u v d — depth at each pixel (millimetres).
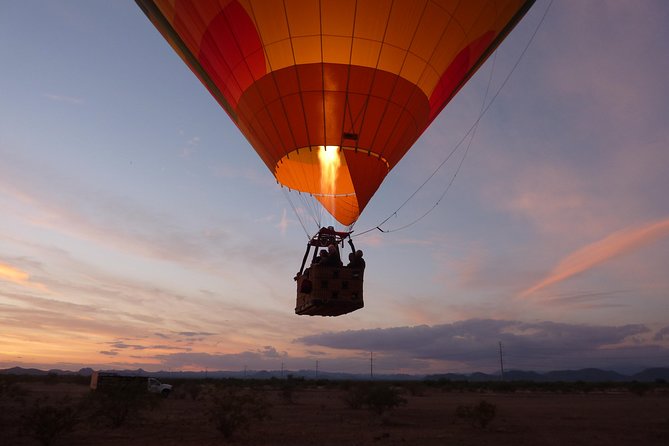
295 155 13812
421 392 65500
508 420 27938
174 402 39250
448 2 12352
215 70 14414
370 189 12836
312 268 10539
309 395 58844
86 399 22844
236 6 12414
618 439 20172
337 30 12094
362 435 20484
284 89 12664
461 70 14477
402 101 12875
